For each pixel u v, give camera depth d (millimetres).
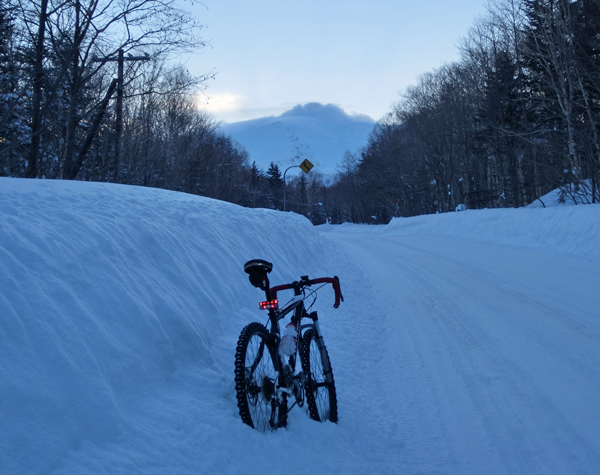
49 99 11422
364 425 3557
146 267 4121
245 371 2830
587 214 11602
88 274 3408
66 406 2352
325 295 8281
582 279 8125
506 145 29062
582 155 20328
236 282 5672
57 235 3531
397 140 51688
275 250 8438
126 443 2396
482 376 4520
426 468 3041
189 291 4355
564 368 4469
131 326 3273
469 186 37531
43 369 2430
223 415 2959
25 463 1995
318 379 3586
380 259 13930
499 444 3283
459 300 7680
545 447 3184
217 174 37250
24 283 2846
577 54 19422
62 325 2742
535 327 5809
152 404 2844
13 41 10953
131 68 13305
